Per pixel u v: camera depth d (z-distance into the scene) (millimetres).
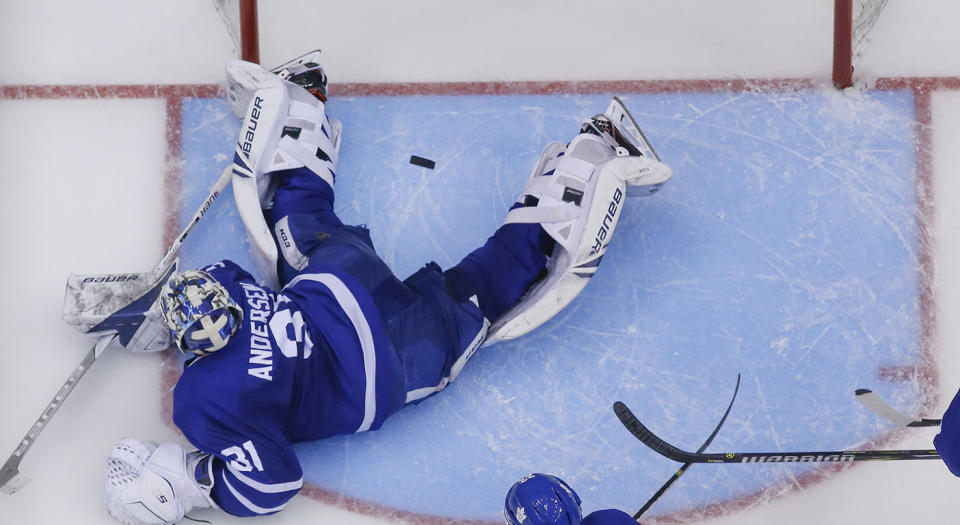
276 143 16516
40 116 18062
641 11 18969
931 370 17125
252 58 17141
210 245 17500
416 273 16000
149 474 14945
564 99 18422
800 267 17594
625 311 17312
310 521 16094
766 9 19031
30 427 16500
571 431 16656
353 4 18906
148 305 16172
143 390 16734
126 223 17594
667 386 16922
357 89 18375
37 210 17578
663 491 15266
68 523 15969
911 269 17594
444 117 18281
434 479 16359
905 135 18266
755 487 16438
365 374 14859
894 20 18906
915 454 14750
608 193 15969
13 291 17172
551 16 18891
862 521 16328
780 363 17078
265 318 14703
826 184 18016
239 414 14305
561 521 12641
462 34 18750
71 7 18688
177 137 18031
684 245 17672
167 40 18562
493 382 16875
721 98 18469
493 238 16484
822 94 18469
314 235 16031
